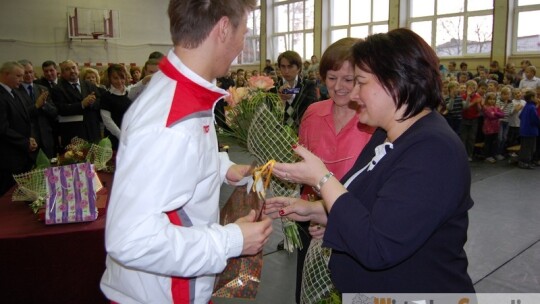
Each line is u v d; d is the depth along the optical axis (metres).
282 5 13.25
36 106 3.79
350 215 0.85
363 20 11.27
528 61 7.51
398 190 0.82
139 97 0.86
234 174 1.22
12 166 3.40
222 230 0.86
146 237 0.73
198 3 0.82
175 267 0.77
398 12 10.24
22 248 1.60
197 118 0.83
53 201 1.77
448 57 9.66
